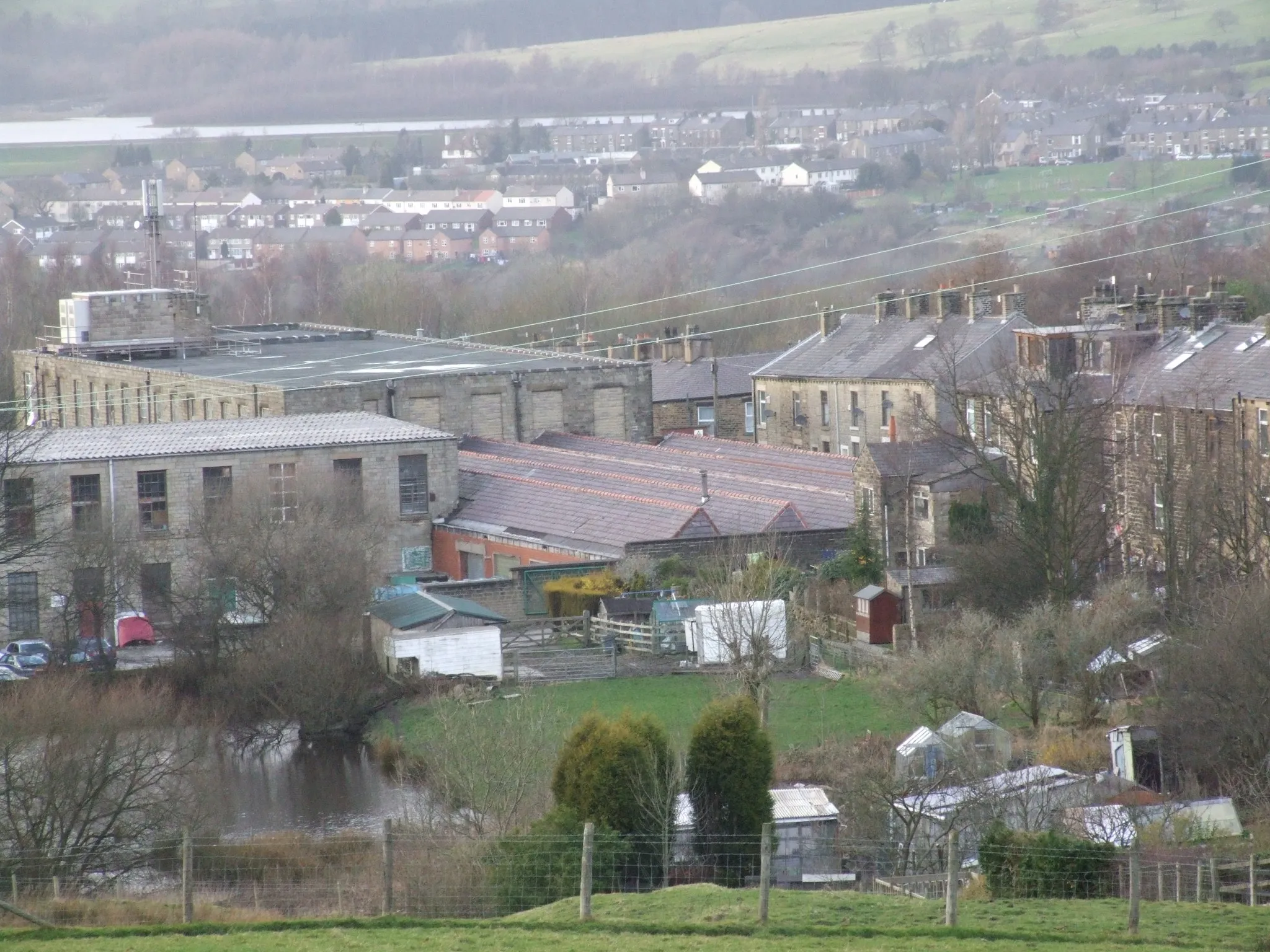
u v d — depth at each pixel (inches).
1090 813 7480.3
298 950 5457.7
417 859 6904.5
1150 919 5841.5
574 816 7071.9
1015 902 6151.6
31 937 5728.3
